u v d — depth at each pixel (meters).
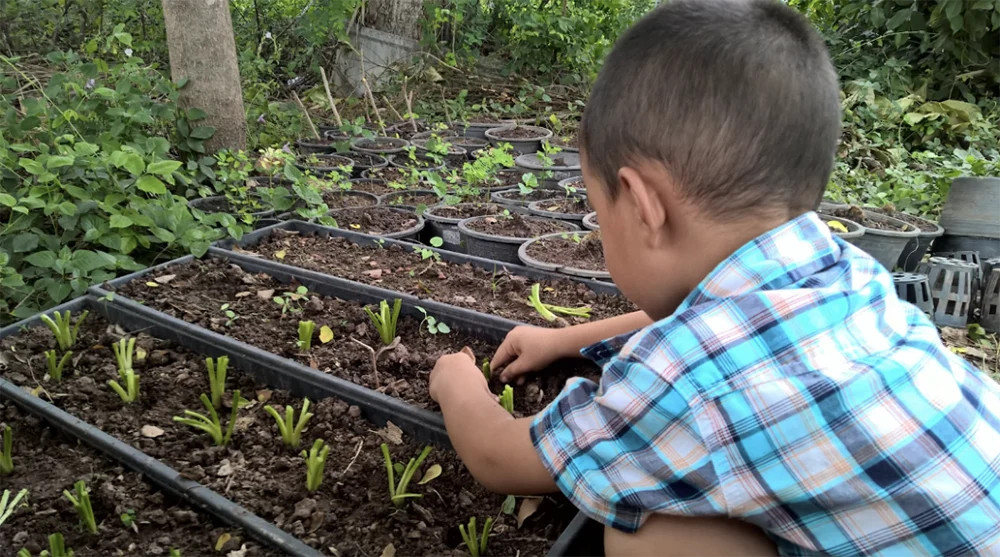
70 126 3.29
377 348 2.14
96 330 2.27
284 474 1.59
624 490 0.98
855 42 6.66
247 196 3.53
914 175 4.80
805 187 1.00
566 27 6.97
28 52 6.27
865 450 0.91
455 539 1.42
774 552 1.03
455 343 2.18
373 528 1.42
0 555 1.34
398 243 3.02
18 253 2.68
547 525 1.44
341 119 6.11
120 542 1.36
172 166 2.82
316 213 3.31
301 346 2.09
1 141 2.92
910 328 1.10
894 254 3.25
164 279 2.58
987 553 0.91
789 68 0.93
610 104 1.00
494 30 8.09
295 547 1.29
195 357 2.09
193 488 1.45
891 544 0.92
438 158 4.29
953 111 5.81
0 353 2.03
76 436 1.66
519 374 1.84
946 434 0.94
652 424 0.96
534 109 6.93
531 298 2.43
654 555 1.02
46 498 1.49
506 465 1.16
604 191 1.06
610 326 1.71
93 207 2.74
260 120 4.93
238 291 2.54
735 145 0.92
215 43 3.71
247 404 1.85
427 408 1.77
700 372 0.94
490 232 3.25
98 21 6.75
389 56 7.29
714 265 1.02
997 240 3.51
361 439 1.70
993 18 5.73
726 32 0.94
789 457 0.92
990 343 2.81
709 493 0.94
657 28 0.98
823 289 0.99
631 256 1.06
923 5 6.39
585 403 1.06
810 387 0.92
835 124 1.00
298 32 7.12
